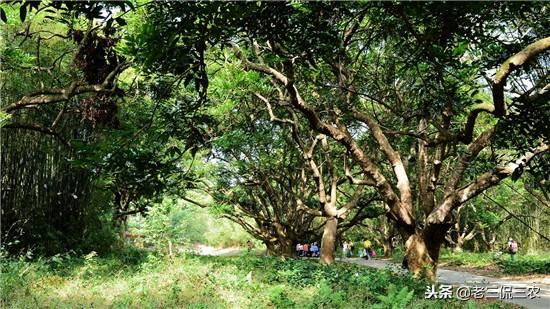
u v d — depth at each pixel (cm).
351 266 1903
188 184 1322
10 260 1305
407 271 1284
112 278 1268
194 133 734
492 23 934
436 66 810
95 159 668
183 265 1363
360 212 2278
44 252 1571
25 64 1264
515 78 1006
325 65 1352
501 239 3744
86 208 1734
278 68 1255
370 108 1820
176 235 2033
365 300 1033
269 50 1049
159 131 764
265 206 2620
